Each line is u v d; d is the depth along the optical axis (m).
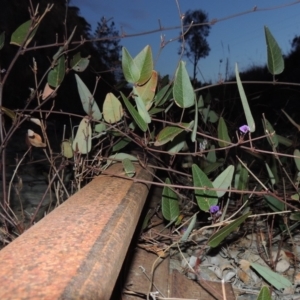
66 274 0.13
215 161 0.44
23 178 0.67
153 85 0.34
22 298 0.11
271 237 0.38
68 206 0.22
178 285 0.31
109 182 0.30
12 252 0.14
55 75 0.34
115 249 0.17
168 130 0.32
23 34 0.32
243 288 0.33
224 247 0.39
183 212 0.46
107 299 0.14
